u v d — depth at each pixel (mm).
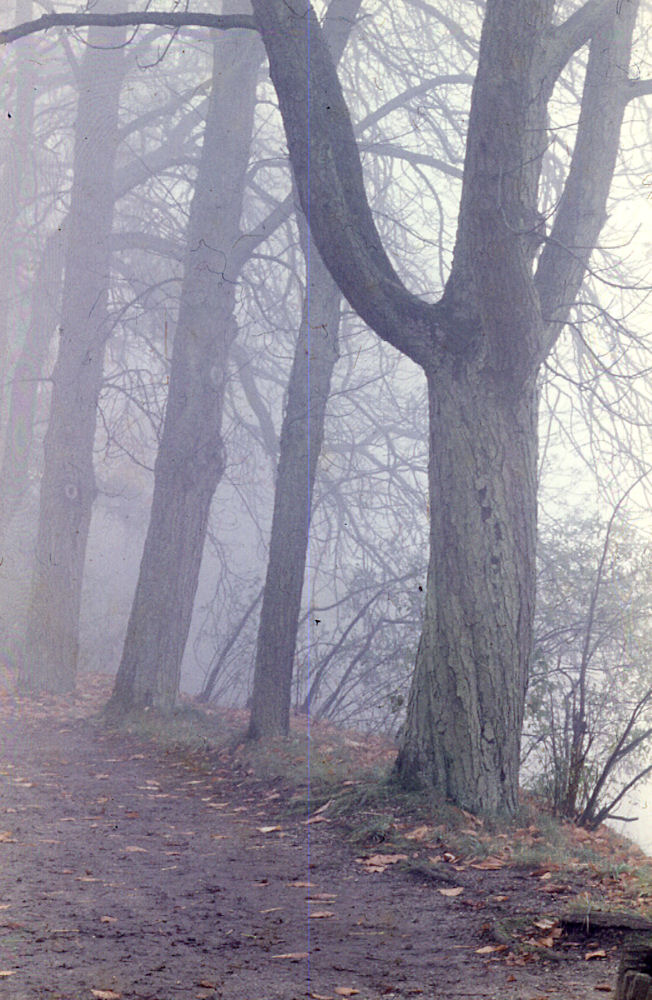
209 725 14852
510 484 9406
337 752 11812
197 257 15898
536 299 8930
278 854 7910
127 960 5094
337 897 6699
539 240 8922
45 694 17969
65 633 18531
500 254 8539
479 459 9359
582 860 7773
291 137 9352
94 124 19031
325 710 17844
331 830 8625
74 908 6074
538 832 8570
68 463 18781
